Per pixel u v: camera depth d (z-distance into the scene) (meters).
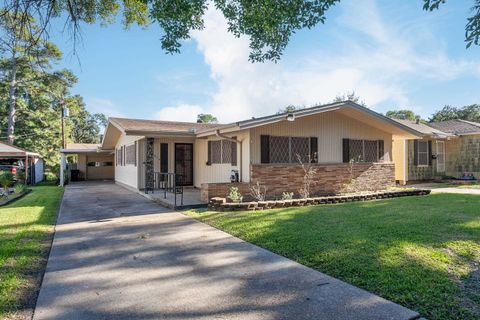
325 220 6.46
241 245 5.10
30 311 3.01
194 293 3.36
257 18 5.50
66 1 4.18
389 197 10.31
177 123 15.05
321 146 11.36
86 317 2.88
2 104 25.30
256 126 9.48
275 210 7.94
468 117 37.28
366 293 3.26
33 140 26.86
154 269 4.09
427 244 4.66
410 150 16.02
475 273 3.65
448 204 8.38
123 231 6.15
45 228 6.40
